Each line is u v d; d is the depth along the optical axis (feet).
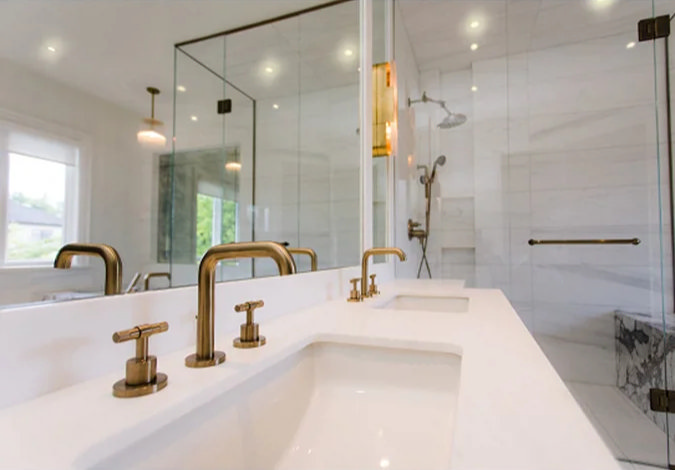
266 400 1.69
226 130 3.19
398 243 7.25
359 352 2.14
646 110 7.75
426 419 1.81
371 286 4.17
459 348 1.93
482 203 9.02
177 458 1.19
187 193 2.45
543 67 8.61
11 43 1.33
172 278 2.13
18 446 0.91
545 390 1.33
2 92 1.28
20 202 1.30
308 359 2.16
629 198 7.91
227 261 2.68
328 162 4.94
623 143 7.96
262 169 3.85
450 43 8.57
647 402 6.66
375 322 2.49
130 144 1.93
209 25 2.87
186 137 2.50
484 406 1.20
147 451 1.08
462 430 1.04
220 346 1.84
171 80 2.36
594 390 7.79
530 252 8.66
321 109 4.96
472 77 9.17
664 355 6.29
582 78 8.29
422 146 9.46
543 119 8.60
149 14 2.16
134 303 1.55
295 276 2.98
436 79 9.41
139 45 2.06
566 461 0.89
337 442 1.77
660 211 7.66
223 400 1.42
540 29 8.07
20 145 1.32
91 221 1.60
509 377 1.47
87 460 0.89
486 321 2.54
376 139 5.98
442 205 9.34
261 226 3.76
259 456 1.59
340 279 3.94
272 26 3.93
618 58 7.97
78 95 1.62
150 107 2.12
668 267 7.59
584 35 8.15
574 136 8.36
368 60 5.44
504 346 1.92
